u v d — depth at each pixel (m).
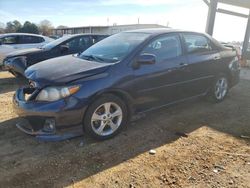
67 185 3.21
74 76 4.01
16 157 3.81
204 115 5.62
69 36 9.07
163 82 4.92
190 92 5.61
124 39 5.09
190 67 5.39
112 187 3.18
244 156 3.94
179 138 4.48
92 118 4.13
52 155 3.88
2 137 4.41
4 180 3.29
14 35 11.83
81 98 3.94
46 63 4.74
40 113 3.89
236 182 3.31
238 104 6.48
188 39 5.51
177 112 5.76
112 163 3.69
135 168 3.57
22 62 7.92
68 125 3.95
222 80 6.46
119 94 4.40
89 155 3.89
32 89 4.28
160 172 3.49
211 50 6.05
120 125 4.48
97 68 4.20
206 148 4.15
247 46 14.15
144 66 4.62
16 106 4.19
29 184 3.22
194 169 3.56
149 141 4.35
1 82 8.65
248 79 10.08
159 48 4.94
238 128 4.98
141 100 4.68
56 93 3.89
